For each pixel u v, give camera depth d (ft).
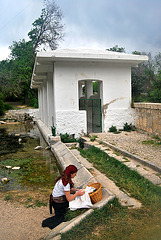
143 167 21.16
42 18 117.60
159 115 31.81
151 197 14.89
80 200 14.19
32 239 13.03
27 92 120.26
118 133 38.19
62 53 35.04
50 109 47.78
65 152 29.30
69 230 11.99
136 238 10.92
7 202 18.13
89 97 52.29
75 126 38.75
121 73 40.93
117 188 16.87
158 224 11.94
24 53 122.01
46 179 23.59
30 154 34.68
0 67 152.97
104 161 24.50
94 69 39.42
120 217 12.75
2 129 67.46
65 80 38.14
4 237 13.32
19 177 24.48
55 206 13.99
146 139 32.14
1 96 103.35
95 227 12.09
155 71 66.74
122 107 41.39
